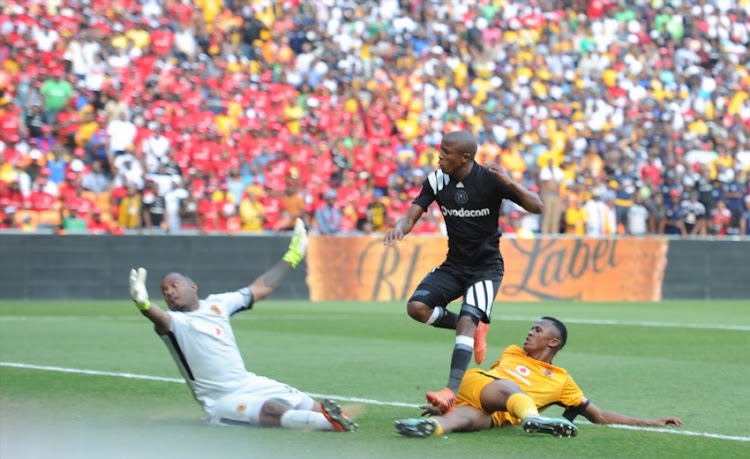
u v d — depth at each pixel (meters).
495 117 87.81
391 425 23.73
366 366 36.28
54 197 70.19
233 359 22.94
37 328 48.69
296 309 63.59
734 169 89.56
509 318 58.81
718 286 80.94
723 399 29.70
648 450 21.41
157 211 70.44
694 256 80.44
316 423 22.12
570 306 70.44
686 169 85.12
